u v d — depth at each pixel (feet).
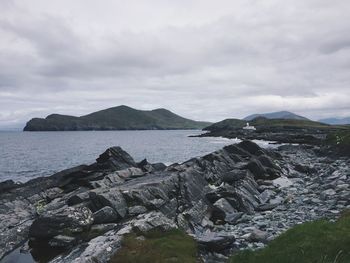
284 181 151.12
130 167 160.35
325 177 154.10
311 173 174.29
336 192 111.24
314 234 53.78
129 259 57.16
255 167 158.92
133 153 351.87
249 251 54.54
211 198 109.40
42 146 485.15
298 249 50.52
